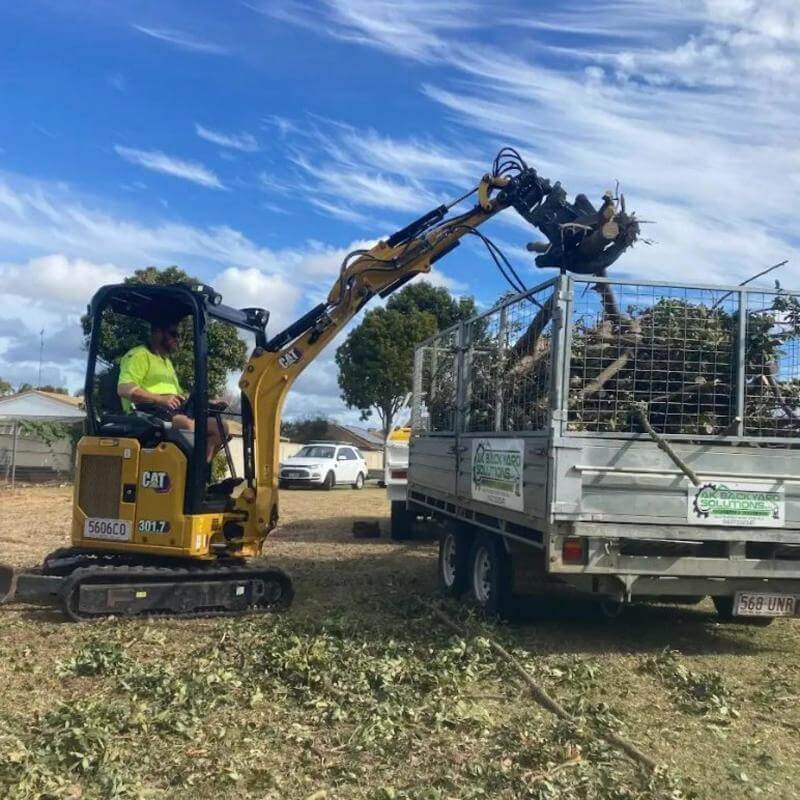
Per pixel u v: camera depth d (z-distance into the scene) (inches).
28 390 1368.1
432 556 467.2
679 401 256.8
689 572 251.3
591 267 320.2
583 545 247.1
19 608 305.9
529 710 209.6
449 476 351.9
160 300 308.7
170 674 226.4
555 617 312.5
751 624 311.0
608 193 309.7
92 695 213.8
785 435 260.4
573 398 248.7
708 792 165.0
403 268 340.8
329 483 1146.7
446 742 185.0
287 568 419.2
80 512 305.4
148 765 171.2
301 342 327.9
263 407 324.5
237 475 336.8
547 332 258.8
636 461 247.1
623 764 176.4
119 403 313.3
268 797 159.2
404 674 229.5
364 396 1466.5
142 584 291.7
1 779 160.2
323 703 207.0
